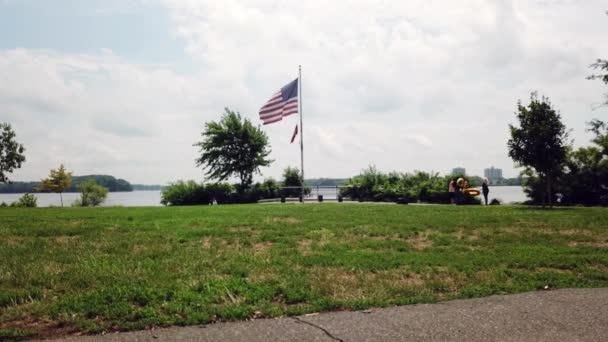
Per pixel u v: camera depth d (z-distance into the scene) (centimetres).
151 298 568
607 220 1533
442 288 644
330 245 1012
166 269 749
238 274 720
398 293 616
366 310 539
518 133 2278
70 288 629
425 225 1407
